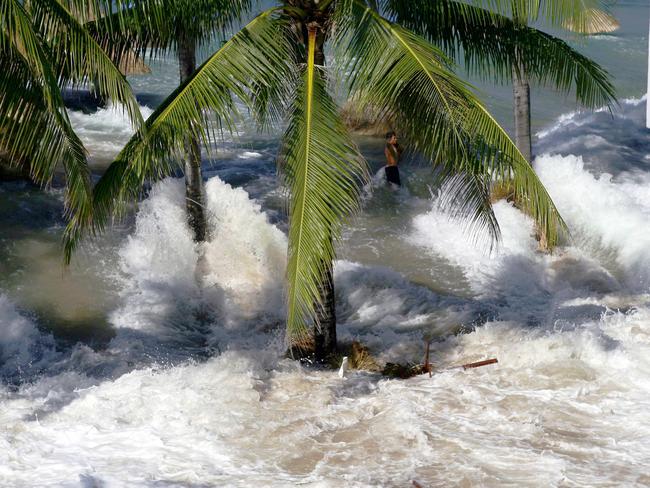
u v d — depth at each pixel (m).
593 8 11.13
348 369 12.94
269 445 10.17
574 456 9.59
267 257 17.28
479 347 13.61
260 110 11.76
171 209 18.02
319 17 11.17
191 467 9.59
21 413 11.12
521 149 18.86
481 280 17.23
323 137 10.02
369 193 21.09
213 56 10.59
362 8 10.77
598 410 10.88
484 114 10.56
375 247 18.64
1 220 17.66
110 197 10.41
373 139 25.20
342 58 10.66
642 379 11.81
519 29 12.05
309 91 10.32
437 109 10.30
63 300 15.38
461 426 10.51
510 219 19.12
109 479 9.28
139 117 10.24
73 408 11.27
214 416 10.96
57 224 17.98
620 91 33.72
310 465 9.62
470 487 8.87
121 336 14.30
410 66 10.28
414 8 11.80
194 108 10.35
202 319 15.45
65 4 10.38
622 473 9.12
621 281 17.42
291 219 9.91
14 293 15.34
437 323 15.14
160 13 11.18
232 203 17.91
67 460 9.80
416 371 12.62
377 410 11.19
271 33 10.88
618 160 23.34
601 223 19.17
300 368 12.90
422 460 9.59
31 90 10.30
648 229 18.45
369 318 15.45
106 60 10.28
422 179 22.11
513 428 10.39
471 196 11.35
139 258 16.95
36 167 10.53
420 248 18.70
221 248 17.41
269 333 14.84
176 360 13.53
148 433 10.52
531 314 15.33
